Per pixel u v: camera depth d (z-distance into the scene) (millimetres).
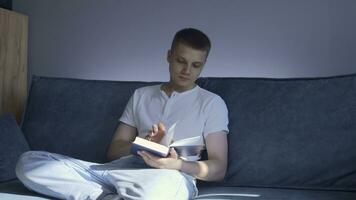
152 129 1469
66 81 1948
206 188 1584
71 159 1440
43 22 2645
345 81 1592
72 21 2592
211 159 1518
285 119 1602
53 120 1871
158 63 2449
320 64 2211
